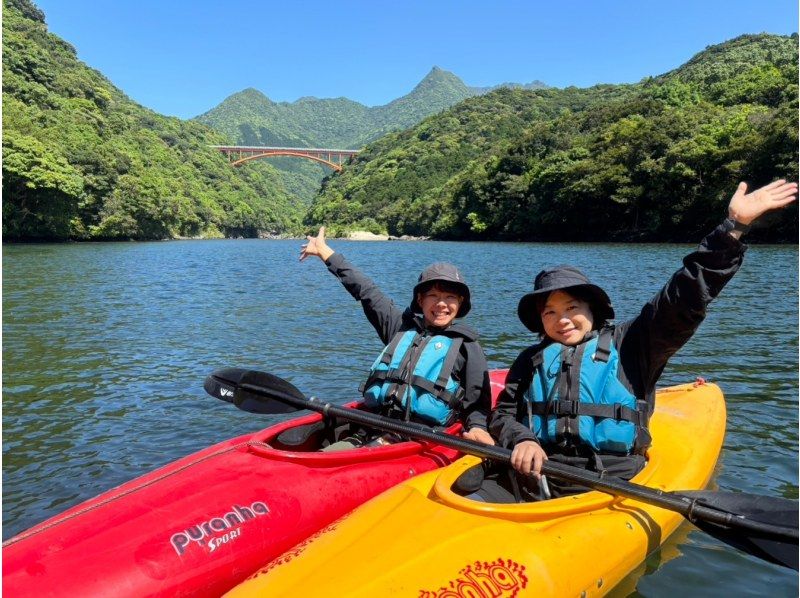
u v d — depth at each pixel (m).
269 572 2.37
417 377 3.62
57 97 70.12
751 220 2.57
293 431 3.58
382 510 2.72
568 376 3.04
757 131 39.88
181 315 11.13
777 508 2.52
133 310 11.73
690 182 42.50
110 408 5.66
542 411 3.08
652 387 3.06
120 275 20.05
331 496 3.11
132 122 97.62
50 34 98.81
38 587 2.30
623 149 47.47
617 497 3.00
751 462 4.22
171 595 2.49
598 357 3.01
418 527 2.55
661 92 67.81
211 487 2.94
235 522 2.78
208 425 5.23
